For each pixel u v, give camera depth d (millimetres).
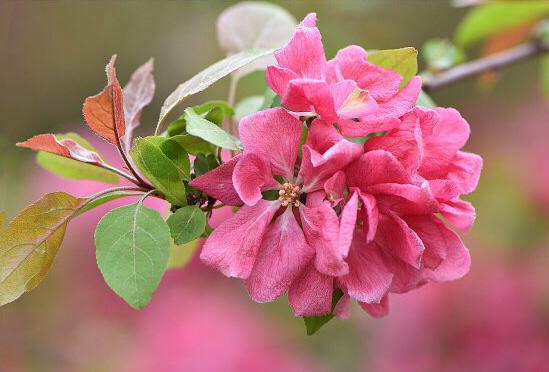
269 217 556
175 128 576
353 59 566
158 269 544
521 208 1002
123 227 549
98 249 546
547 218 990
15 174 1257
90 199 568
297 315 557
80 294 1054
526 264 949
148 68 610
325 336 1026
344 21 1092
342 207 554
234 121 621
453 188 552
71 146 571
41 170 1091
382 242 559
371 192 549
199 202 567
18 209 1193
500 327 895
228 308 1004
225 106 593
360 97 550
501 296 906
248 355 947
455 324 902
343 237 534
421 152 545
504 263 946
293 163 557
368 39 1149
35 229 565
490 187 1047
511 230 998
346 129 558
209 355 945
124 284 542
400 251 554
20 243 565
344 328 1025
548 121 1185
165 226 549
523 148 1132
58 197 564
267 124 553
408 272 561
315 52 560
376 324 953
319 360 1002
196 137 569
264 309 1033
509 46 872
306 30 560
